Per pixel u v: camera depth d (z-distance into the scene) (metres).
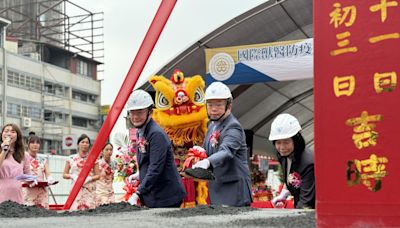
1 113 30.23
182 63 11.62
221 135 4.07
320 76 1.38
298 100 15.67
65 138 13.36
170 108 7.32
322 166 1.36
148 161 4.15
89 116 37.97
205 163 3.69
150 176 3.98
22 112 32.00
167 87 7.31
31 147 7.17
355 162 1.33
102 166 8.04
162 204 4.07
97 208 2.81
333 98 1.36
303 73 10.31
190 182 6.85
